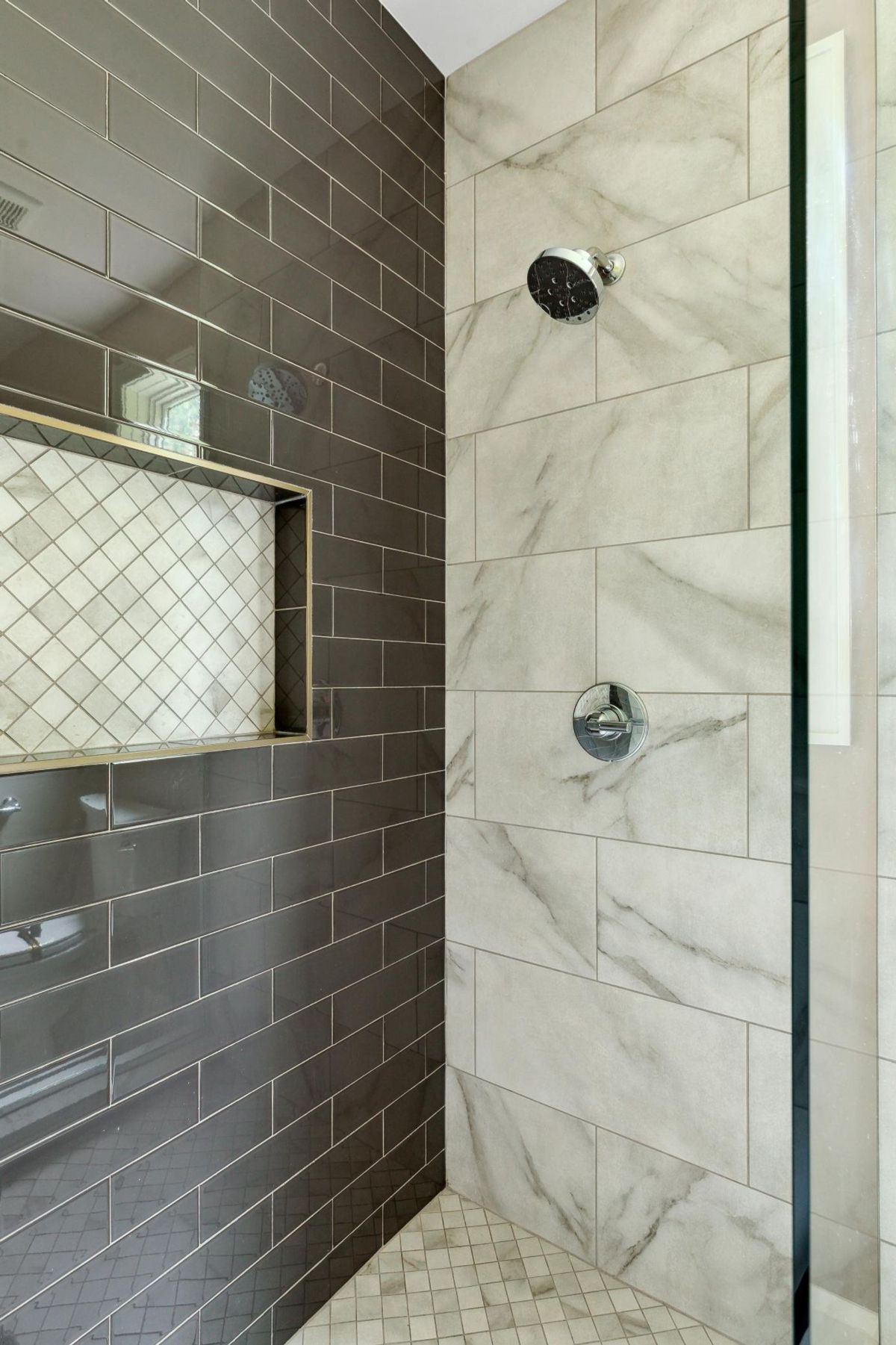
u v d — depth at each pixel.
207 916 1.14
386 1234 1.53
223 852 1.17
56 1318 0.94
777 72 1.25
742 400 1.28
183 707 1.19
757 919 1.27
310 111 1.33
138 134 1.03
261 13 1.24
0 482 0.95
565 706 1.50
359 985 1.46
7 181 0.88
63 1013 0.95
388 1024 1.53
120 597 1.10
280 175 1.27
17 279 0.89
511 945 1.59
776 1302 1.25
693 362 1.34
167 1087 1.08
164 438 1.07
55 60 0.93
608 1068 1.45
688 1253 1.35
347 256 1.42
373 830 1.49
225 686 1.27
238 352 1.19
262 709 1.34
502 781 1.61
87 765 0.98
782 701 1.24
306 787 1.33
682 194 1.35
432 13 1.54
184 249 1.10
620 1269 1.44
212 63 1.15
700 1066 1.33
